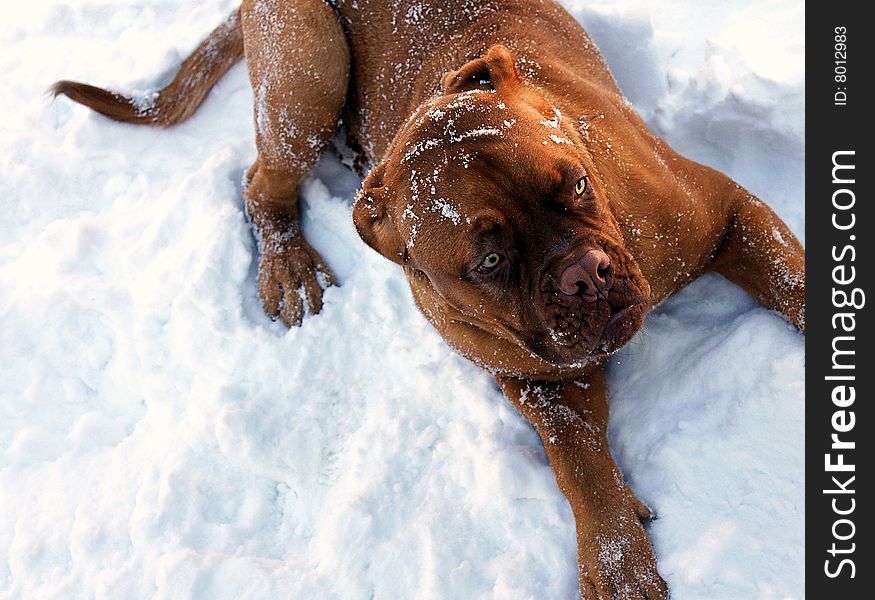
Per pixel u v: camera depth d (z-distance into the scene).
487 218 1.15
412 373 1.50
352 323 1.57
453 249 1.17
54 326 1.65
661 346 1.41
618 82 1.67
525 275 1.18
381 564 1.36
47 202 1.80
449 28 1.47
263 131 1.60
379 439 1.45
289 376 1.54
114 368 1.63
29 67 1.97
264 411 1.51
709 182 1.39
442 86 1.31
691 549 1.26
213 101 1.82
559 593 1.29
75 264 1.71
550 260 1.16
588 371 1.38
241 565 1.39
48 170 1.81
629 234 1.28
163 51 1.87
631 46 1.65
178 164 1.78
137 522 1.45
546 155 1.15
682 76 1.63
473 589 1.32
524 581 1.31
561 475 1.32
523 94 1.25
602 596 1.25
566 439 1.33
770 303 1.37
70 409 1.62
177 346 1.60
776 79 1.52
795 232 1.50
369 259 1.61
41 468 1.56
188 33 1.91
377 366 1.53
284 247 1.64
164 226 1.69
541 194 1.15
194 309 1.60
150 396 1.59
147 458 1.52
